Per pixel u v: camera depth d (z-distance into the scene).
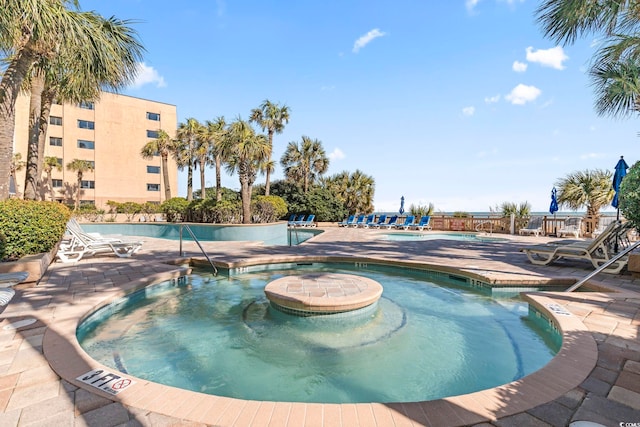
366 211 26.64
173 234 16.14
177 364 2.98
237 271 7.25
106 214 24.03
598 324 3.24
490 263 7.12
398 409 1.86
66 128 30.19
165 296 5.30
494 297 5.22
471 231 17.78
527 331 3.76
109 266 6.70
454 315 4.34
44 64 7.26
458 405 1.90
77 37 5.53
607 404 1.90
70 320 3.42
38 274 5.06
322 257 8.16
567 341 2.81
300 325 3.96
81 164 29.03
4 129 5.68
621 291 4.52
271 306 4.70
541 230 15.00
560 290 5.37
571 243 7.10
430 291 5.62
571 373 2.26
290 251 9.30
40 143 9.43
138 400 1.96
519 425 1.72
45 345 2.76
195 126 24.45
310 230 19.83
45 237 5.94
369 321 4.09
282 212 19.69
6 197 5.79
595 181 13.30
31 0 4.54
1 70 7.09
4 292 3.00
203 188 23.84
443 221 19.41
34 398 1.98
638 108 6.67
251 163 15.43
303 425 1.72
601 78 6.71
